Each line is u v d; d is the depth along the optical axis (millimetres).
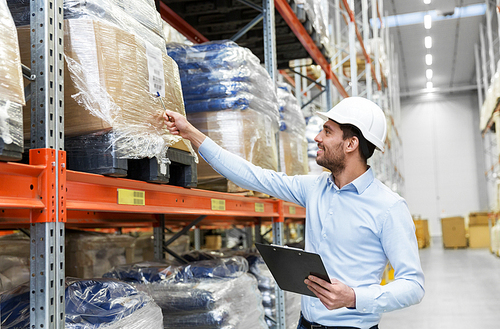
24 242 2613
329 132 1987
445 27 17766
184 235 4879
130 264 2801
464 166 23938
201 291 2436
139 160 1806
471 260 13438
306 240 2113
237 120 2547
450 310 6629
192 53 2607
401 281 1734
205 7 3953
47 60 1346
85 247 3150
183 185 2096
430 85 24609
